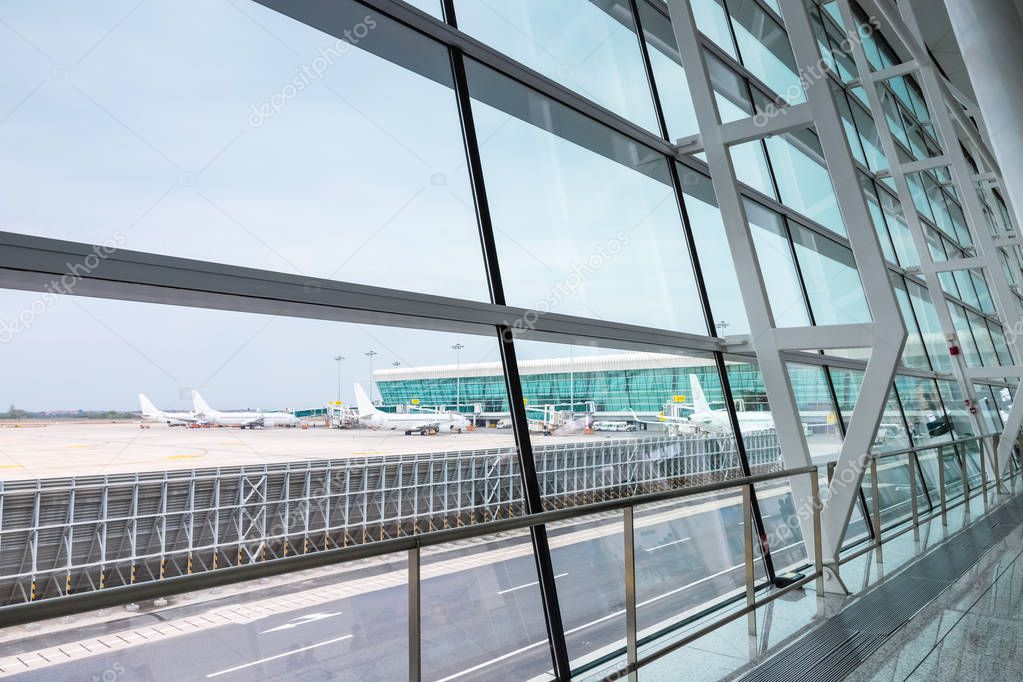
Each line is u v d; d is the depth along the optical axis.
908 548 5.17
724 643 3.11
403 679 2.42
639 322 4.01
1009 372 9.27
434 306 2.57
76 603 1.10
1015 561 4.52
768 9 7.67
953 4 3.68
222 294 1.98
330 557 1.54
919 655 2.85
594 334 3.35
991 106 3.51
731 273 5.08
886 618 3.40
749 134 4.34
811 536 4.09
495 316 2.84
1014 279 16.34
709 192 5.12
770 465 5.00
